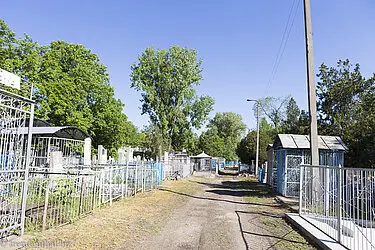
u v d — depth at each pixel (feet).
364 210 21.22
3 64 65.51
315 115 38.88
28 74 70.54
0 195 21.48
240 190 65.87
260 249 21.72
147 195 48.52
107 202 37.37
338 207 22.26
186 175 102.58
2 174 21.13
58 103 77.77
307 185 34.71
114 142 105.91
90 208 31.55
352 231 21.50
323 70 88.94
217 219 32.32
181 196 50.06
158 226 27.86
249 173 140.56
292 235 25.90
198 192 58.39
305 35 40.19
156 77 135.44
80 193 29.12
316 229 26.03
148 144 124.57
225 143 225.35
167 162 88.07
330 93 85.25
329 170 31.32
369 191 19.85
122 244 21.71
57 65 80.12
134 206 37.27
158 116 134.62
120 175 43.16
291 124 121.80
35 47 79.92
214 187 71.41
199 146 187.93
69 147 65.41
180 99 135.03
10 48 70.59
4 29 69.72
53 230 23.67
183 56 134.82
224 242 23.35
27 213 26.40
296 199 48.42
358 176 20.63
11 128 22.29
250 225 29.76
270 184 77.56
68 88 80.64
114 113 101.04
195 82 140.36
